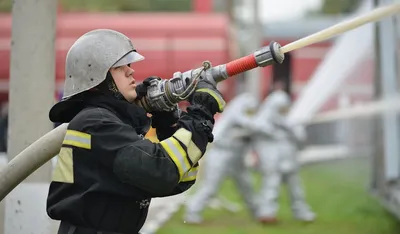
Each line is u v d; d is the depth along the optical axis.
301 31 42.38
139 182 6.32
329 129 35.91
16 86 9.46
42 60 9.45
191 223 21.30
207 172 21.53
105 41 6.68
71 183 6.51
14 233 9.32
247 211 24.30
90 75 6.62
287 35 42.41
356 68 28.56
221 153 21.38
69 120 7.08
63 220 6.64
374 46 22.31
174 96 6.74
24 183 9.34
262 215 21.70
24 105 9.43
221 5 39.81
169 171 6.33
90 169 6.49
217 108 6.74
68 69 6.77
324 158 35.09
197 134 6.50
